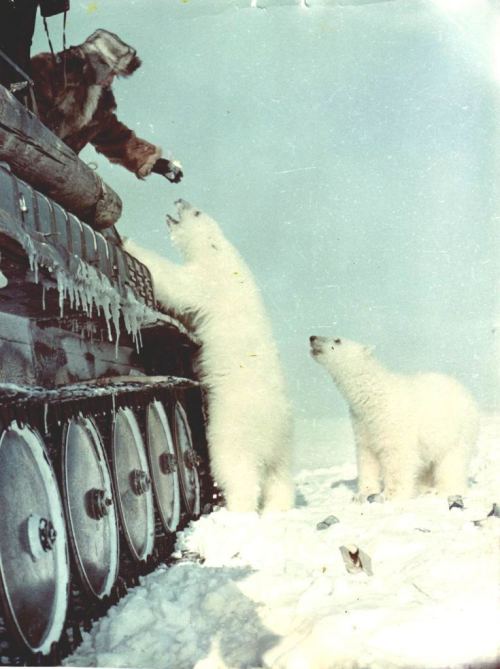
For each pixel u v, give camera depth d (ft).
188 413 19.29
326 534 14.70
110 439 11.82
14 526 7.72
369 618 8.67
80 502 9.92
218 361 19.34
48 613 8.26
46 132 11.59
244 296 20.08
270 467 19.42
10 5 12.32
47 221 10.48
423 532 13.70
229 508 18.38
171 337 17.65
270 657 8.37
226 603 10.37
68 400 9.56
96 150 17.35
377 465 20.81
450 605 8.80
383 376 20.43
